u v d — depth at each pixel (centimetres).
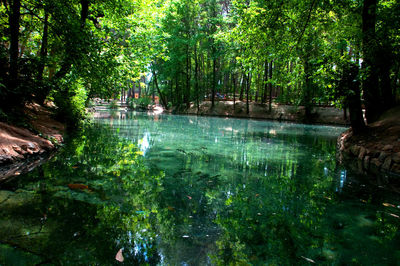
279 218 274
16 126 517
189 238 221
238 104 2748
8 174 355
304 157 646
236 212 286
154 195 323
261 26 728
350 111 729
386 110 791
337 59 596
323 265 187
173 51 2875
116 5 890
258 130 1348
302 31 699
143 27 1009
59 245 190
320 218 277
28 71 620
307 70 698
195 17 2831
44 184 325
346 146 713
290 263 188
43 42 750
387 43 541
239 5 802
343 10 754
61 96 820
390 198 346
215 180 412
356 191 375
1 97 540
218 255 194
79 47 635
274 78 796
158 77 3219
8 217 227
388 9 603
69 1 710
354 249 213
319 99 648
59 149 560
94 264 170
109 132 960
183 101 3472
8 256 170
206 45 2734
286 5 686
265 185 397
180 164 510
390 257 202
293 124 1914
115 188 335
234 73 2675
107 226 229
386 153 534
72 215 242
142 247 199
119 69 827
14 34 599
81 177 369
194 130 1207
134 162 500
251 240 223
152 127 1263
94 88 750
